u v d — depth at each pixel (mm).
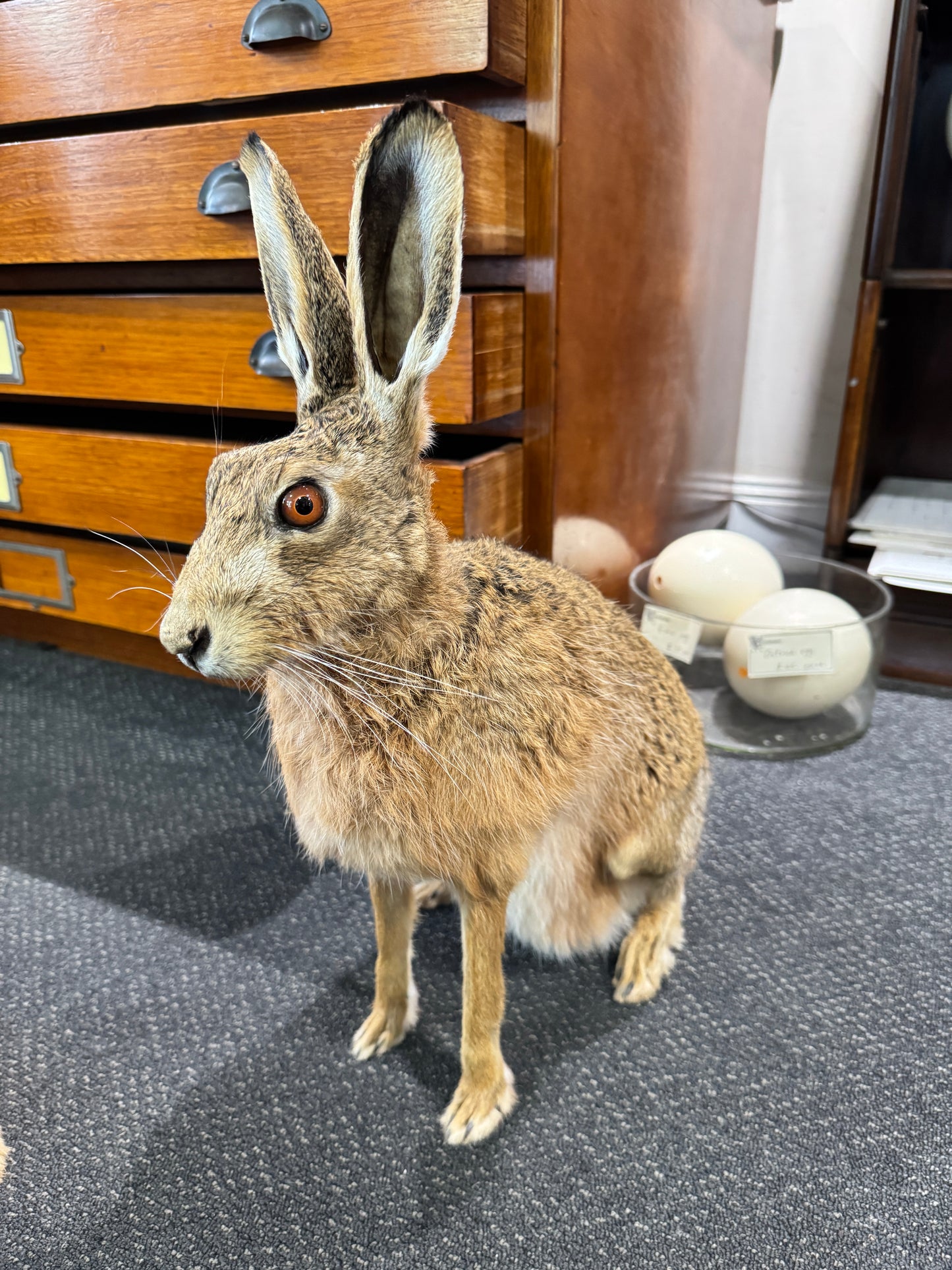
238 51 1038
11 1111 810
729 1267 670
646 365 1439
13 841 1204
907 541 1593
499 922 756
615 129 1173
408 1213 716
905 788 1285
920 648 1589
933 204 1723
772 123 1817
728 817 1222
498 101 1050
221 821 1250
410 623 654
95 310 1229
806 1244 684
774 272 1911
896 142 1430
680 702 947
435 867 719
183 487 1260
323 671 643
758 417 2025
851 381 1565
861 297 1521
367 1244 693
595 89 1099
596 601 896
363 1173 750
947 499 1752
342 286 654
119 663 1733
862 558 1713
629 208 1261
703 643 1462
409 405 625
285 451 599
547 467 1192
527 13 998
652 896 996
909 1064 845
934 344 1774
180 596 592
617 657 852
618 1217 708
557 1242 691
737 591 1405
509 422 1190
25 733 1481
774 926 1025
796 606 1358
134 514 1321
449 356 1013
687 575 1420
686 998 928
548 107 1023
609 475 1385
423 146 570
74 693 1618
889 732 1434
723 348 1809
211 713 1549
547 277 1100
